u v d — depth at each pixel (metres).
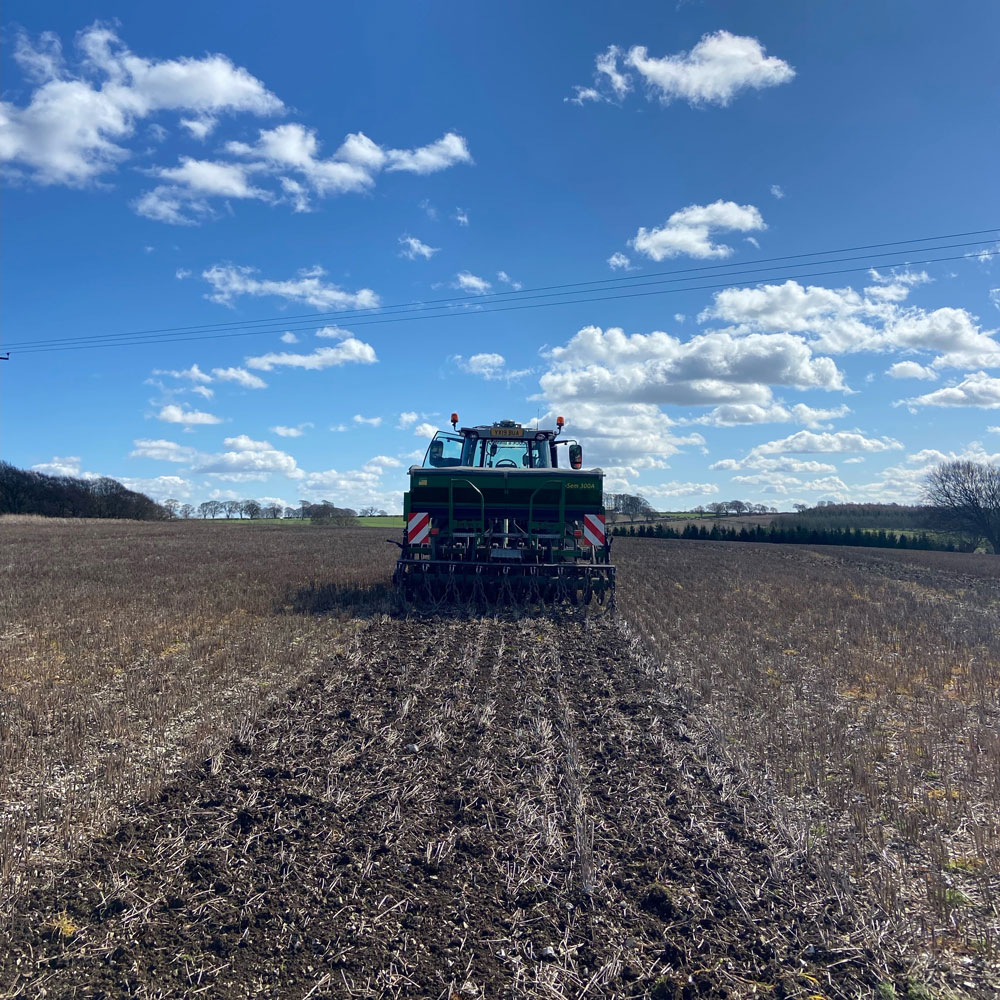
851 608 17.56
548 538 15.51
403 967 4.19
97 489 76.94
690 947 4.41
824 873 5.09
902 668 11.20
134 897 4.75
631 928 4.57
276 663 10.80
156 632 12.77
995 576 28.95
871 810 6.12
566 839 5.57
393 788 6.42
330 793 6.29
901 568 31.55
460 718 8.40
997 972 4.20
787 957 4.33
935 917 4.71
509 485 15.59
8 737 7.49
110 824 5.71
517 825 5.76
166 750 7.31
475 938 4.45
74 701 8.82
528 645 12.19
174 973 4.12
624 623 14.21
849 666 11.24
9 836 5.45
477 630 13.26
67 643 11.83
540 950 4.35
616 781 6.70
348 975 4.13
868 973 4.20
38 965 4.16
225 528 58.34
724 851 5.43
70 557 27.91
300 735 7.75
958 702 9.53
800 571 27.66
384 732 7.87
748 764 7.03
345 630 13.23
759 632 14.02
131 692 9.09
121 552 30.59
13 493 68.94
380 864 5.21
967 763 7.27
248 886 4.92
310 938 4.42
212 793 6.27
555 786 6.56
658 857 5.37
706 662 11.23
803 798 6.36
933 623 15.65
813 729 8.15
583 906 4.77
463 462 17.67
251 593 17.50
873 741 7.80
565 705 8.84
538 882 5.00
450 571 15.35
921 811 6.16
